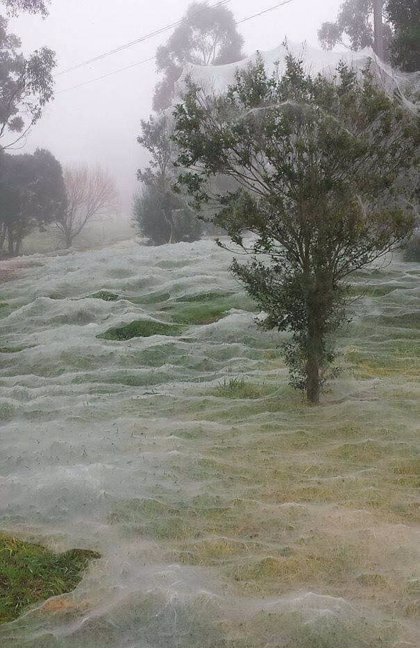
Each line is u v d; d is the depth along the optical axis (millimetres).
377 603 3350
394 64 18422
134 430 6145
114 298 13023
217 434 6066
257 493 4770
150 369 8453
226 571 3678
